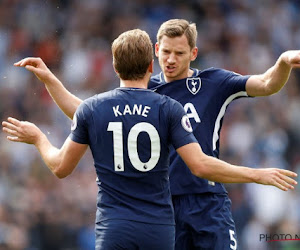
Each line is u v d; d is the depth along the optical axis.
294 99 29.00
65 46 27.88
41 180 21.98
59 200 21.53
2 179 22.02
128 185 7.78
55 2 28.88
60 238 20.77
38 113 25.20
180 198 9.59
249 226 22.50
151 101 7.92
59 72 27.12
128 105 7.88
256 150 26.52
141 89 8.00
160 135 7.83
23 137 8.43
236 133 26.45
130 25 29.64
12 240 20.16
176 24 9.34
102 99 7.97
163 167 7.88
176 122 7.88
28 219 20.94
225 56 30.62
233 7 32.22
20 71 26.30
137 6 30.47
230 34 31.36
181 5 31.50
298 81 29.59
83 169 22.17
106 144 7.82
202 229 9.48
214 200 9.60
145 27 29.91
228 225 9.59
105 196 7.83
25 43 27.44
